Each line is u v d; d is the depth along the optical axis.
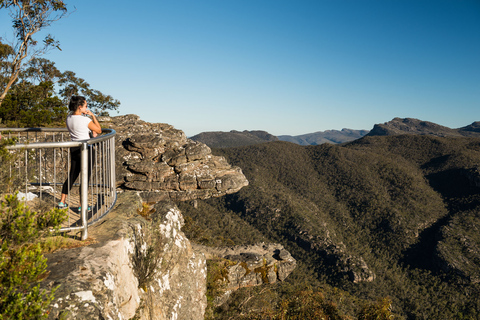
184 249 7.27
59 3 21.11
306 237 132.62
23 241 2.49
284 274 22.95
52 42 22.20
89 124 4.44
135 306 3.98
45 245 3.20
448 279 107.94
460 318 90.75
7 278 2.21
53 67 38.88
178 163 20.09
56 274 2.77
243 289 23.33
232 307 21.16
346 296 63.69
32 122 22.94
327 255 122.69
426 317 93.62
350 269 112.44
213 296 18.61
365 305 28.48
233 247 25.64
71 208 4.95
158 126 25.02
